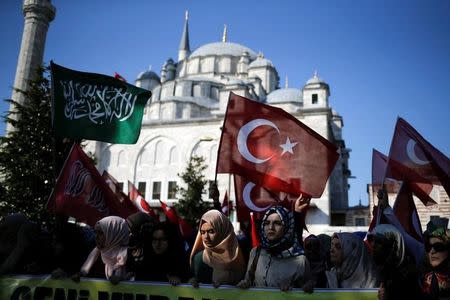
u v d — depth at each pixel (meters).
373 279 4.48
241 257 4.81
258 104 6.51
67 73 6.84
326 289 3.90
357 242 4.62
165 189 45.16
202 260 4.80
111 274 4.70
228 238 4.69
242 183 6.52
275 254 4.26
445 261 4.34
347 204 57.56
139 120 7.03
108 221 4.87
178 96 54.12
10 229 5.03
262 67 60.94
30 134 15.90
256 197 6.42
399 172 6.16
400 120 6.30
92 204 6.65
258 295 4.05
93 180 6.79
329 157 6.12
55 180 6.60
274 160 6.23
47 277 4.58
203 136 46.00
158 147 47.34
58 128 6.61
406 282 3.44
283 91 55.72
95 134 6.81
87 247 5.93
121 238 4.88
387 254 3.53
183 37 78.50
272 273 4.19
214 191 6.20
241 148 6.35
